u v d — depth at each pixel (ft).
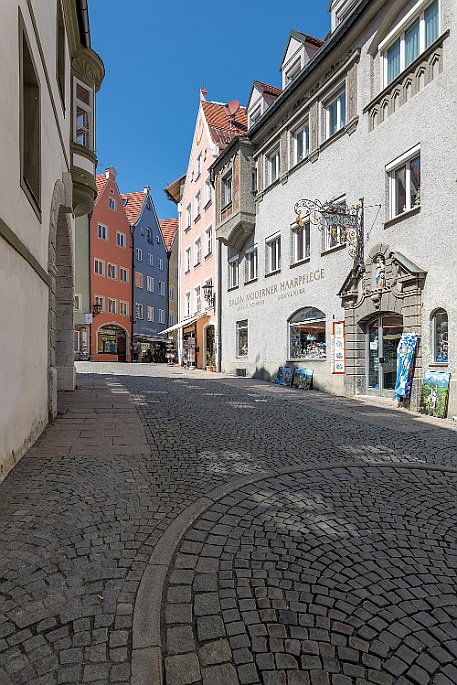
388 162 36.94
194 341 86.58
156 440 21.33
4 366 14.71
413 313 33.30
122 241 139.33
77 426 24.11
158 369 81.97
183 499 13.58
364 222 39.78
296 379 49.42
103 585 8.78
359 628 7.91
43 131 21.80
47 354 24.17
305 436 23.43
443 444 22.29
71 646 7.07
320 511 13.21
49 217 23.79
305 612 8.31
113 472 16.03
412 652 7.33
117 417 27.12
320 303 46.70
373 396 39.70
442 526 12.35
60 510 12.39
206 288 79.30
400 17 36.14
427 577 9.66
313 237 47.88
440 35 31.37
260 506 13.46
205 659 7.02
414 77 33.99
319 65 45.78
